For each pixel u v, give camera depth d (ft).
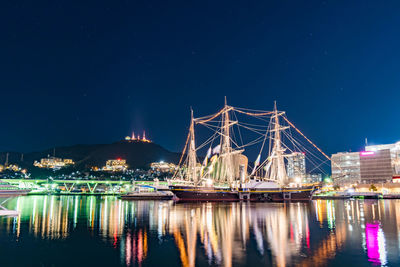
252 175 492.95
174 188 431.43
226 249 85.51
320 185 452.76
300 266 68.64
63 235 110.32
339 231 115.96
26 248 88.74
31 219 162.40
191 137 489.26
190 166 485.56
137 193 613.11
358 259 73.97
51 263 73.10
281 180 479.00
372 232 113.60
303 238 101.30
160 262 72.95
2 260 75.61
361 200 445.37
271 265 69.67
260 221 149.48
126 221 153.17
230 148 480.64
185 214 192.44
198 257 77.05
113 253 82.17
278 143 493.77
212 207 269.64
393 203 341.62
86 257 78.02
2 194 235.40
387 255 77.71
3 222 148.05
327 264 69.97
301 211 215.10
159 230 120.98
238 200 437.17
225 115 490.49
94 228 127.54
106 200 490.90
